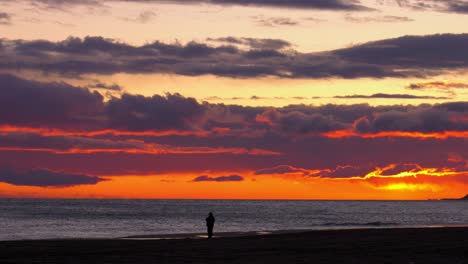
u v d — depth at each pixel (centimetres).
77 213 18788
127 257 3834
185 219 14362
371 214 19350
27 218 14488
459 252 4103
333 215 18200
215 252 4138
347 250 4250
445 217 16350
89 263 3528
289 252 4144
